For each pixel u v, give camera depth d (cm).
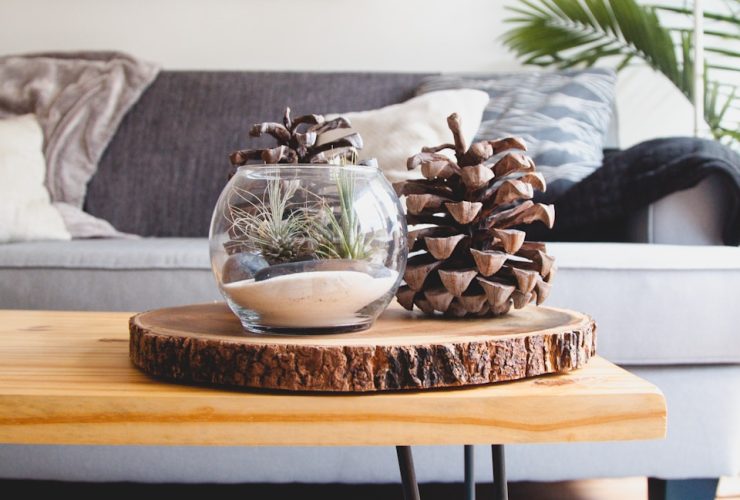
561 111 167
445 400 47
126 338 74
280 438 47
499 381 52
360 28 220
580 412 48
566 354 55
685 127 216
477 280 64
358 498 128
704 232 129
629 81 217
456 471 111
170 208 181
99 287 118
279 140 71
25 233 155
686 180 126
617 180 135
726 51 200
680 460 112
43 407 48
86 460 110
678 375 112
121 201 182
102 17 221
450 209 63
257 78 191
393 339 52
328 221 54
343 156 70
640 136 217
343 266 54
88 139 183
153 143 185
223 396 48
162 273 117
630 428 48
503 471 66
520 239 63
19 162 167
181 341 52
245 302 54
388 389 49
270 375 49
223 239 56
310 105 186
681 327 110
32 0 221
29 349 67
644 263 110
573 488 134
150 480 111
